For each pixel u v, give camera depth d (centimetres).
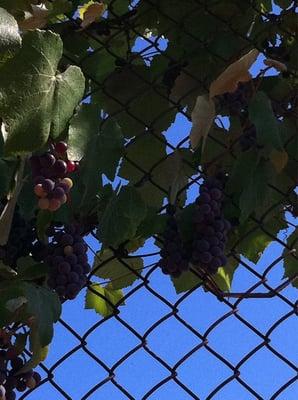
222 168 93
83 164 77
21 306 75
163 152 95
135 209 82
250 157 87
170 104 97
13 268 82
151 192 93
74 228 79
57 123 66
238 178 87
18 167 73
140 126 97
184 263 84
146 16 100
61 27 93
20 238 82
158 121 97
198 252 83
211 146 94
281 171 95
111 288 93
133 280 92
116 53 102
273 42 103
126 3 102
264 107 87
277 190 93
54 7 82
